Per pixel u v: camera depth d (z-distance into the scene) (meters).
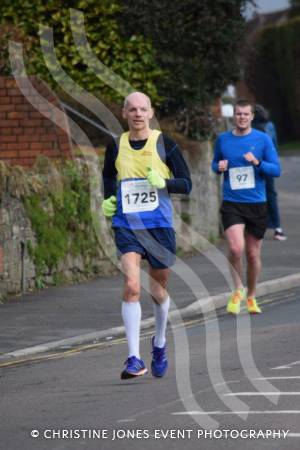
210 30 35.56
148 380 17.66
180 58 35.62
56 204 27.75
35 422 14.97
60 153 29.53
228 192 24.23
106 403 16.03
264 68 97.38
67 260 28.22
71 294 26.61
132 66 34.81
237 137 24.19
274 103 99.25
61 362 19.55
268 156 24.09
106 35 34.59
